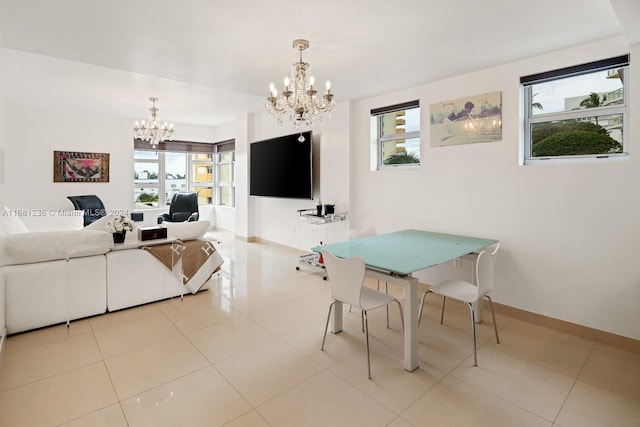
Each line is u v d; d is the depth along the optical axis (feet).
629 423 5.91
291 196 17.16
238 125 22.33
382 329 9.64
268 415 6.07
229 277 14.35
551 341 8.91
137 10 7.11
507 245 10.44
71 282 9.66
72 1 6.73
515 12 7.23
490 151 10.70
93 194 21.48
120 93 16.37
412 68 10.69
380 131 14.43
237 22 7.64
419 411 6.21
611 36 8.46
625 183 8.35
